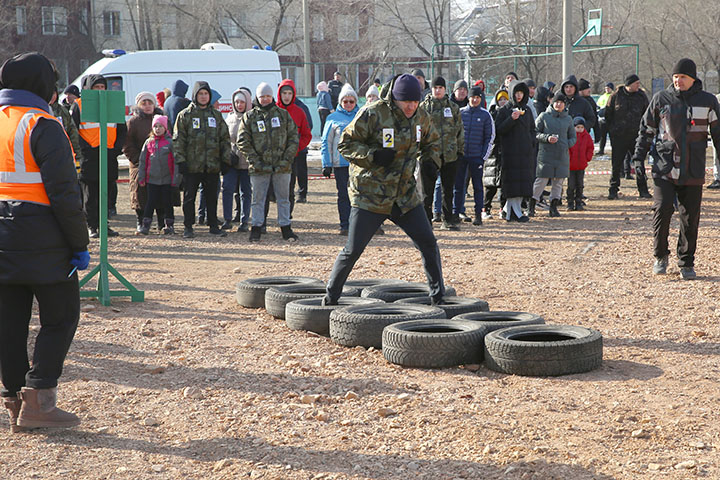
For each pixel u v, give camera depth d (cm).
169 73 2275
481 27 5459
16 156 433
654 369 564
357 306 665
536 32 4716
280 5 5181
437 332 603
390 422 470
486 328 608
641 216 1369
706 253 1016
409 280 891
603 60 4966
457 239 1170
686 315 714
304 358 608
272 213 1495
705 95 837
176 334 677
